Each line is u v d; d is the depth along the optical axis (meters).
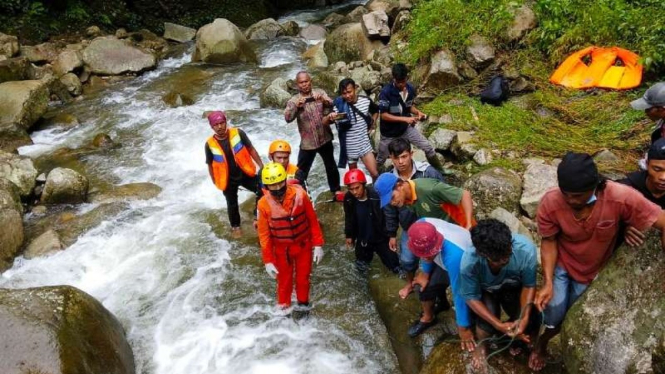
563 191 2.68
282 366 4.30
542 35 7.46
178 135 8.59
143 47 12.69
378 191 4.14
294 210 4.29
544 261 3.04
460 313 3.32
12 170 6.91
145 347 4.63
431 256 3.28
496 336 3.35
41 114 9.33
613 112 6.26
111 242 6.04
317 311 4.82
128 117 9.44
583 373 2.89
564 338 3.03
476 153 6.06
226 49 11.73
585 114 6.39
